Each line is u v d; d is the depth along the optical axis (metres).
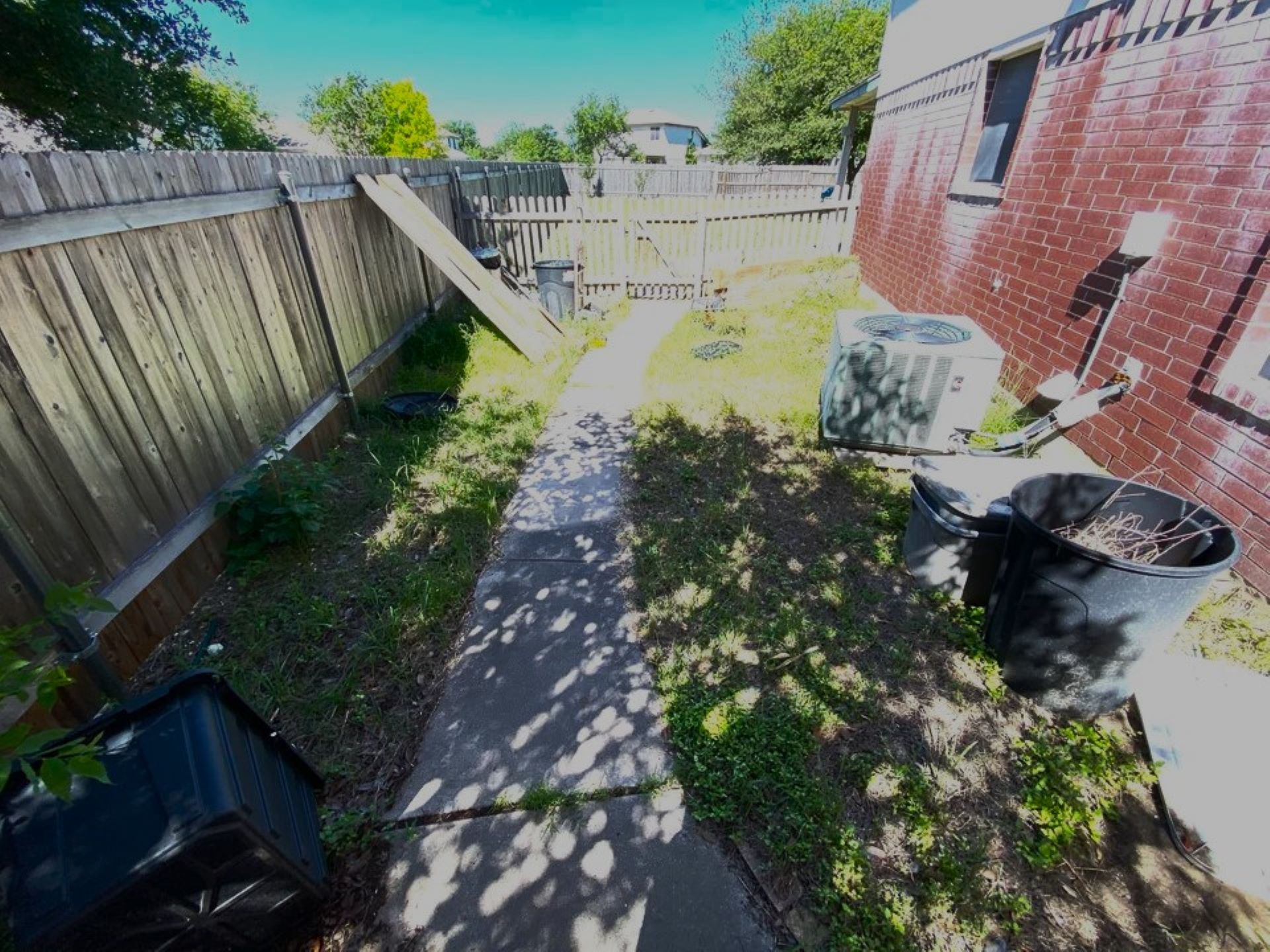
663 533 3.00
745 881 1.57
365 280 4.61
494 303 5.25
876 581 2.67
